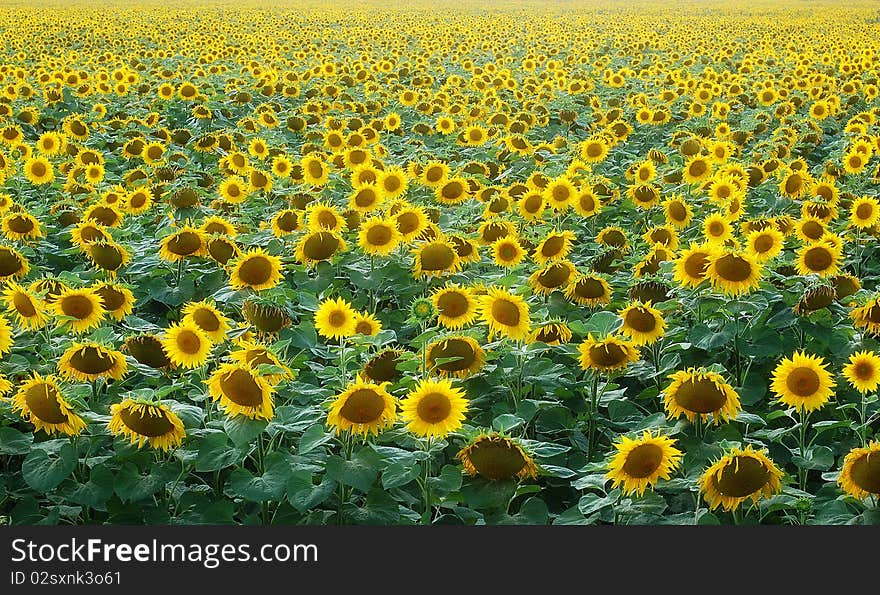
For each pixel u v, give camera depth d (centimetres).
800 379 575
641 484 489
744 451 479
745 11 7081
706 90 2081
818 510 532
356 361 680
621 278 842
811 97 2028
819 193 1098
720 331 696
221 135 1530
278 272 722
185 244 821
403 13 6625
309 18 5734
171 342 592
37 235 954
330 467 507
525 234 991
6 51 3331
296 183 1248
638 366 686
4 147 1443
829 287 696
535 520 529
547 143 1666
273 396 639
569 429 643
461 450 520
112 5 7488
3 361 631
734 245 921
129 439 532
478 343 624
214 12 6309
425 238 860
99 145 1566
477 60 3181
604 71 2655
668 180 1264
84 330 645
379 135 1619
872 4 8150
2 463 604
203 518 532
